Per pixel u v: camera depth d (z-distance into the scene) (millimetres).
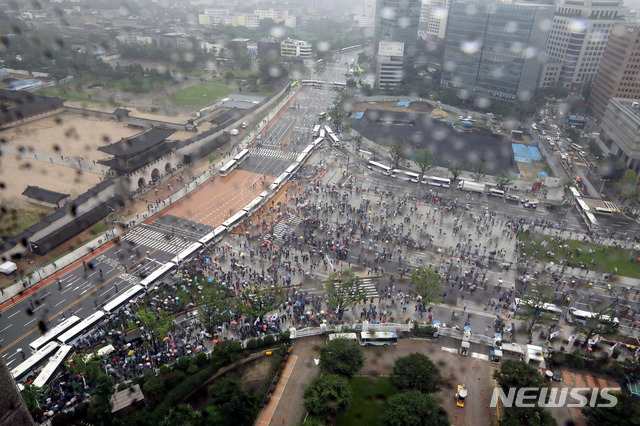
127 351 89062
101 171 168125
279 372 83938
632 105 197125
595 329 92125
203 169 177000
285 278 113000
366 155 195000
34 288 107062
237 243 127938
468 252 125812
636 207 158500
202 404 78188
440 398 79438
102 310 98250
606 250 130375
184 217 141875
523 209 154750
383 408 77375
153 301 102812
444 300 107000
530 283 114250
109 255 121125
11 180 158000
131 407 75062
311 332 93500
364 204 151625
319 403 70312
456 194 164250
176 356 87812
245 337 93938
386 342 91000
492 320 101312
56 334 90938
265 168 180750
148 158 158500
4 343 91000
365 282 113188
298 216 143375
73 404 76562
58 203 141125
